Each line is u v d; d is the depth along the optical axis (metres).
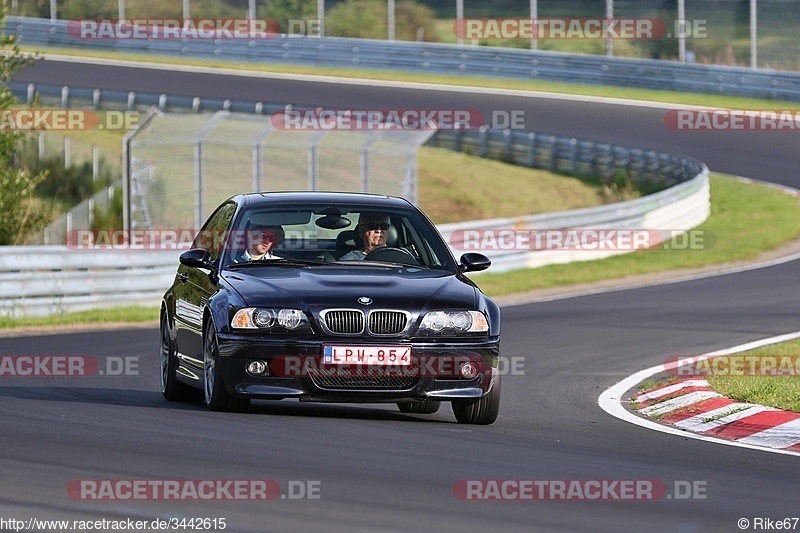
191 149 83.19
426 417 27.33
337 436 22.00
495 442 22.41
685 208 78.75
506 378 34.22
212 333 24.98
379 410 28.41
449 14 139.50
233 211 27.61
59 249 49.97
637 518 16.34
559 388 32.41
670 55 129.25
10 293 48.19
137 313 50.03
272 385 23.94
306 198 27.89
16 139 59.34
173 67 134.88
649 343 41.50
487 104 113.62
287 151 86.69
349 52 132.00
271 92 118.19
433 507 16.38
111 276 51.91
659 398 30.02
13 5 151.25
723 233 77.81
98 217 80.38
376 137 71.25
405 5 140.00
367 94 117.06
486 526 15.46
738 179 94.56
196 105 104.25
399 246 27.14
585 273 64.38
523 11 133.25
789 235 77.31
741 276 62.78
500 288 59.22
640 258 69.81
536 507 16.70
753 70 114.44
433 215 93.06
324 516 15.61
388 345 23.97
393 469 18.95
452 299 24.78
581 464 20.27
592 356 38.69
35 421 23.06
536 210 94.88
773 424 25.61
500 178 99.69
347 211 27.45
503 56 125.69
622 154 97.38
